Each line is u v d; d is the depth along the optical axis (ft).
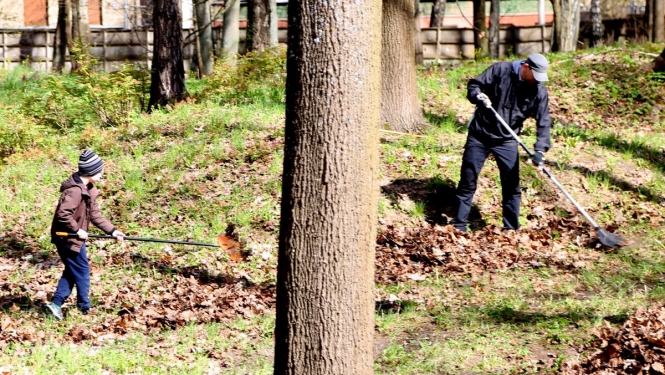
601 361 22.45
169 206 40.50
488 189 40.57
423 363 23.90
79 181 29.01
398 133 47.67
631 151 46.19
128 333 27.73
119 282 32.81
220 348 26.08
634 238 35.88
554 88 59.77
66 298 29.12
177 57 58.34
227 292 31.60
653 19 90.84
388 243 35.99
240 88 59.93
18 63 118.52
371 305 16.66
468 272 32.68
